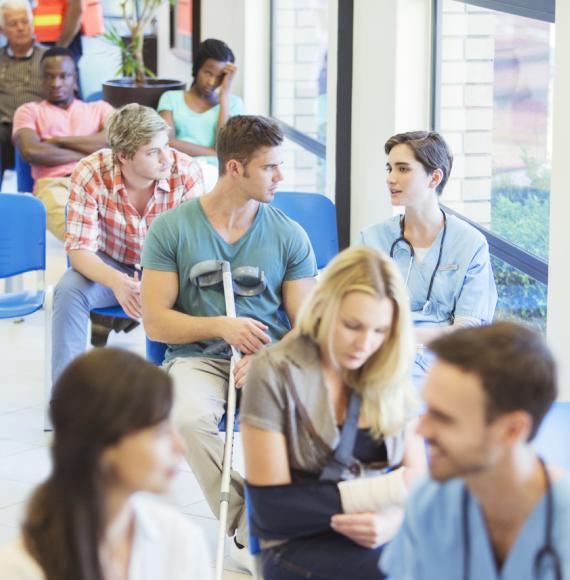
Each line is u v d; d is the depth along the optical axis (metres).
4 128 8.70
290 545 2.46
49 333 4.82
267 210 3.76
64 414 1.65
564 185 3.87
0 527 3.82
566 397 3.88
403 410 2.50
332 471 2.46
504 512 1.76
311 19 8.13
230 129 3.59
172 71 9.58
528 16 4.68
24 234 5.01
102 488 1.66
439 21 5.71
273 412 2.42
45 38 8.98
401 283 2.38
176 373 3.63
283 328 3.80
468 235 4.00
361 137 6.34
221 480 3.47
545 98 4.68
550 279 3.98
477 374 1.67
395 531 2.43
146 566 1.77
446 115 5.71
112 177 4.64
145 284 3.70
